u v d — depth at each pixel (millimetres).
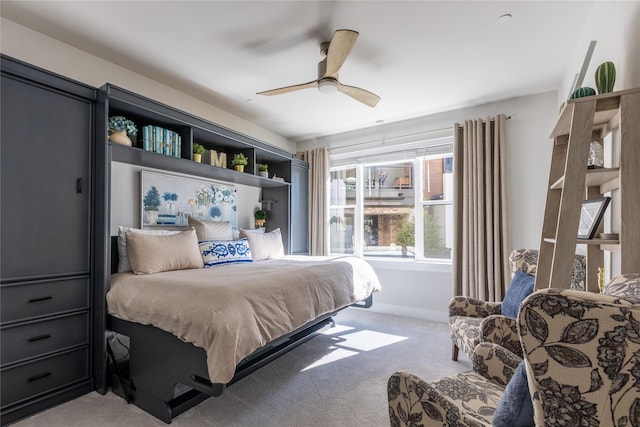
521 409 764
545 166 3176
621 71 1614
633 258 1292
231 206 3855
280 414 1829
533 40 2291
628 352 547
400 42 2311
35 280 1884
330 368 2436
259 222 4160
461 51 2436
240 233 3553
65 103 2041
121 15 2010
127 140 2416
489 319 1821
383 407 1906
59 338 1977
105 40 2285
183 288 1870
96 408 1896
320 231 4500
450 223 3820
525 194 3250
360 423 1749
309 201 4621
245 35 2225
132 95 2379
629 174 1317
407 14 2002
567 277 1401
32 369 1857
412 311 3887
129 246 2363
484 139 3414
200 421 1759
